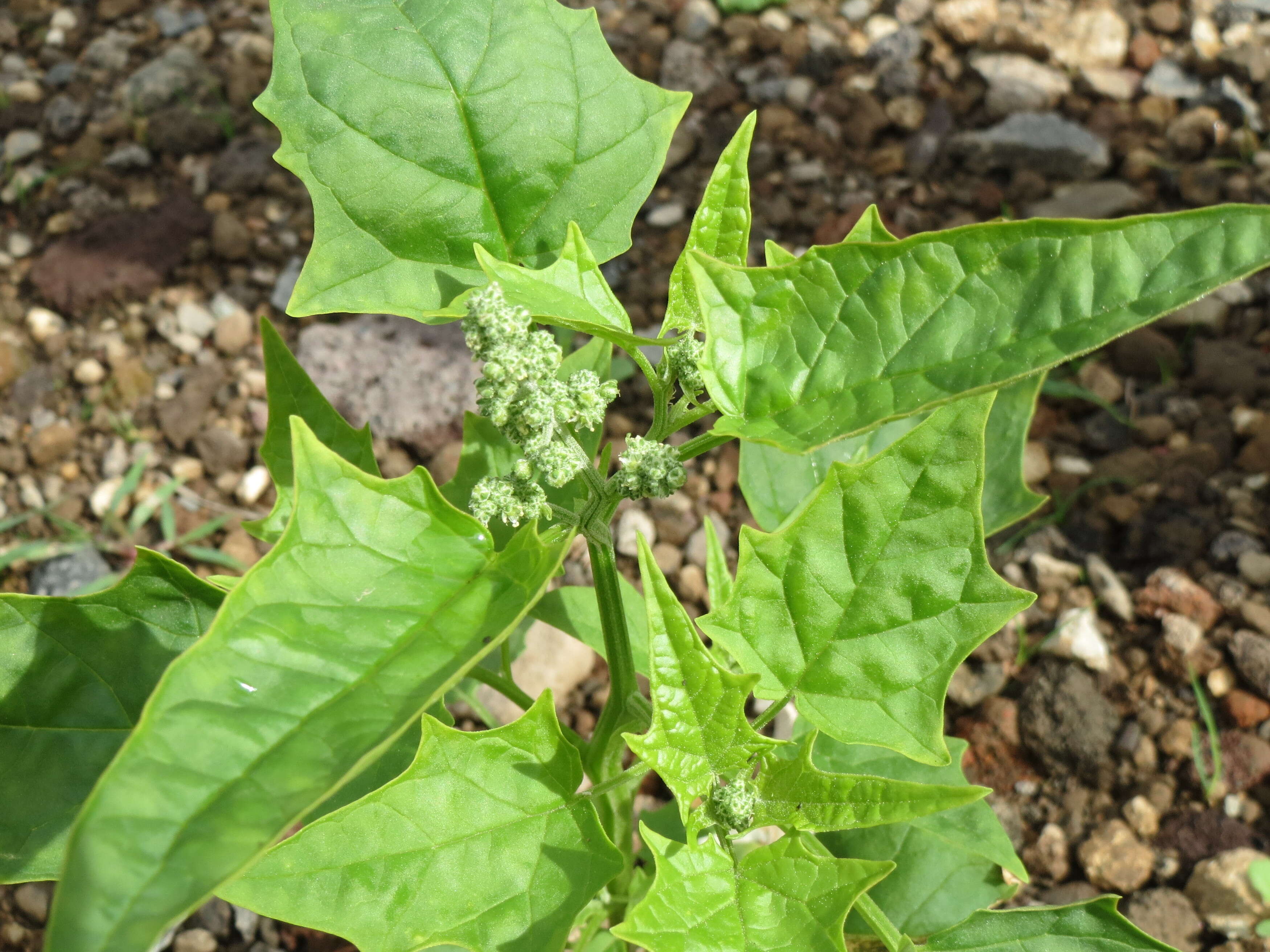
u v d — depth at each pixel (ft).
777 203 2.49
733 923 1.12
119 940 0.92
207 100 2.72
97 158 2.63
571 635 1.44
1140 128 2.53
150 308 2.41
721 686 1.13
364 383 2.23
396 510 1.07
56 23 2.92
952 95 2.63
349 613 1.04
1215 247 1.02
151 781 0.96
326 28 1.24
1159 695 1.81
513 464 1.30
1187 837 1.72
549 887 1.19
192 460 2.23
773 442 1.05
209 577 1.37
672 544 2.13
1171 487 2.02
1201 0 2.71
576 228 1.16
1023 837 1.76
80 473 2.22
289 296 2.41
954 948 1.24
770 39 2.79
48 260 2.44
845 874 1.12
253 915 1.73
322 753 0.99
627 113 1.27
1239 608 1.84
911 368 1.05
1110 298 1.03
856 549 1.19
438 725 1.18
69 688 1.27
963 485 1.16
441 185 1.25
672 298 1.19
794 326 1.08
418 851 1.18
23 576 2.08
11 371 2.32
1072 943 1.24
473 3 1.26
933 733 1.17
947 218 2.45
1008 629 1.91
